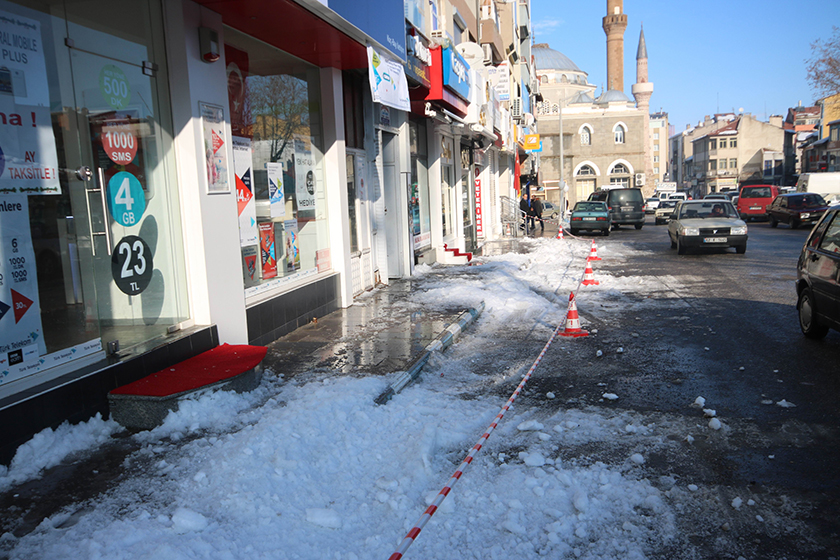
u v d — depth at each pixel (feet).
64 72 16.20
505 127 86.63
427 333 26.50
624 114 237.66
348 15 24.25
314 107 31.71
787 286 40.04
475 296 35.96
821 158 214.28
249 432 15.12
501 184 106.32
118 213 18.03
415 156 50.62
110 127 17.80
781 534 11.50
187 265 20.81
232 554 10.51
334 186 32.45
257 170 25.76
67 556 10.34
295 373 20.97
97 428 15.80
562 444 15.71
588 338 27.50
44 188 15.44
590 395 19.67
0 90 14.34
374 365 21.66
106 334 17.57
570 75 277.44
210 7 21.15
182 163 20.48
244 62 25.03
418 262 50.65
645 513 12.28
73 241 16.30
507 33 95.76
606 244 77.30
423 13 42.16
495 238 93.09
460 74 49.49
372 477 13.69
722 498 12.85
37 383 14.93
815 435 15.96
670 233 68.54
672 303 35.32
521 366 23.26
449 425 16.53
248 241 24.82
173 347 19.01
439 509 12.29
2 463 13.64
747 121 325.83
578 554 10.94
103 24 17.60
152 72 19.56
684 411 18.03
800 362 22.56
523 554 10.94
